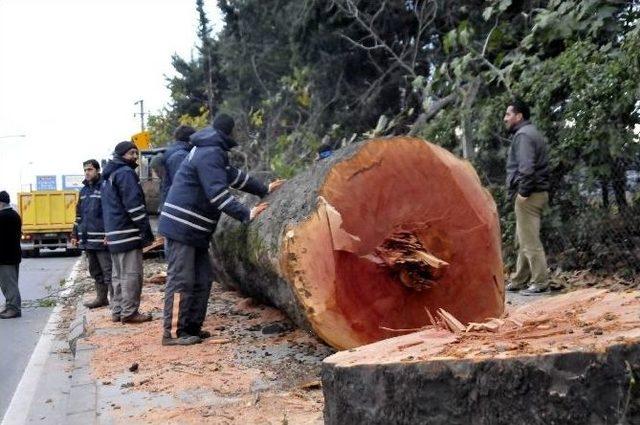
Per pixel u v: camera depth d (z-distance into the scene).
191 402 4.63
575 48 8.37
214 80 31.00
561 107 8.64
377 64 16.70
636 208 7.89
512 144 7.70
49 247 24.61
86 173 9.21
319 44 17.06
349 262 4.71
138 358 5.93
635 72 7.37
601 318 2.92
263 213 6.06
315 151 14.55
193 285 6.44
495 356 2.66
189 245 6.34
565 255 8.61
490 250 5.07
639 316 2.85
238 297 8.95
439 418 2.80
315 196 4.85
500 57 10.30
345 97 17.45
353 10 15.01
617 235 8.10
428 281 4.82
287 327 6.80
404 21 16.05
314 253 4.67
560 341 2.70
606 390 2.44
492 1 10.54
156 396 4.81
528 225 7.63
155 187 16.08
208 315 7.76
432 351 3.01
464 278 4.98
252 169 18.02
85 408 4.66
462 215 5.00
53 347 7.99
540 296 7.53
